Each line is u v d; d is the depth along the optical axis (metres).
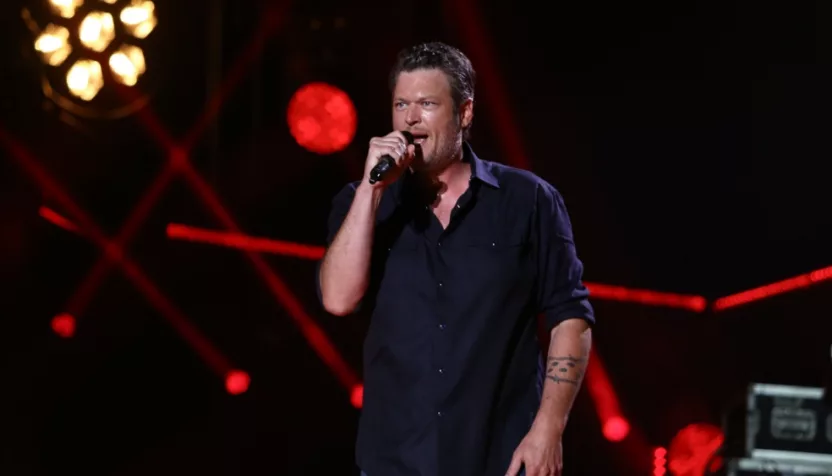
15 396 25.69
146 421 27.44
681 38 32.34
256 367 29.34
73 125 26.02
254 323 29.72
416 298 8.88
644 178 33.03
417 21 30.89
